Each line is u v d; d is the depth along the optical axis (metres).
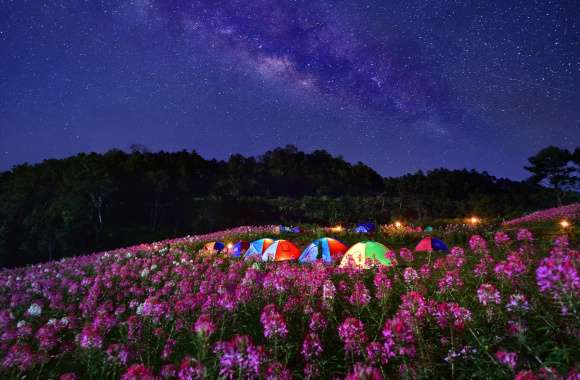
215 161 140.88
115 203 74.31
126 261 17.97
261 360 3.72
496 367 4.14
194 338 6.20
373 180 167.62
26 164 81.38
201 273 12.79
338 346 5.85
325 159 174.00
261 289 8.10
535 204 92.12
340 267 10.31
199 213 74.94
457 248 8.35
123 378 3.87
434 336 5.32
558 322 4.87
